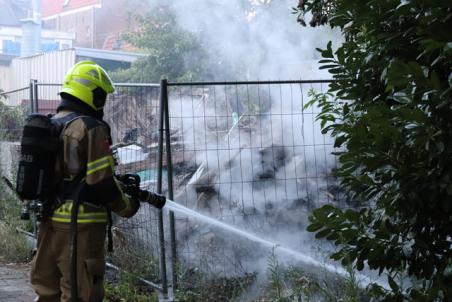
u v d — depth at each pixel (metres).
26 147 3.66
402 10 2.72
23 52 25.92
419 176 2.69
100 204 3.76
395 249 2.92
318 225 3.06
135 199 3.99
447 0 2.48
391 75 2.59
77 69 3.88
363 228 3.00
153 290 5.56
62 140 3.72
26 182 3.65
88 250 3.71
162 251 5.39
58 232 3.75
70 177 3.73
